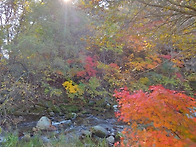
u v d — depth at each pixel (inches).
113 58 293.4
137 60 260.1
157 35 137.3
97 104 287.3
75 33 271.3
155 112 90.1
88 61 270.5
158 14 122.0
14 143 137.1
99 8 121.5
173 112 88.8
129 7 120.3
